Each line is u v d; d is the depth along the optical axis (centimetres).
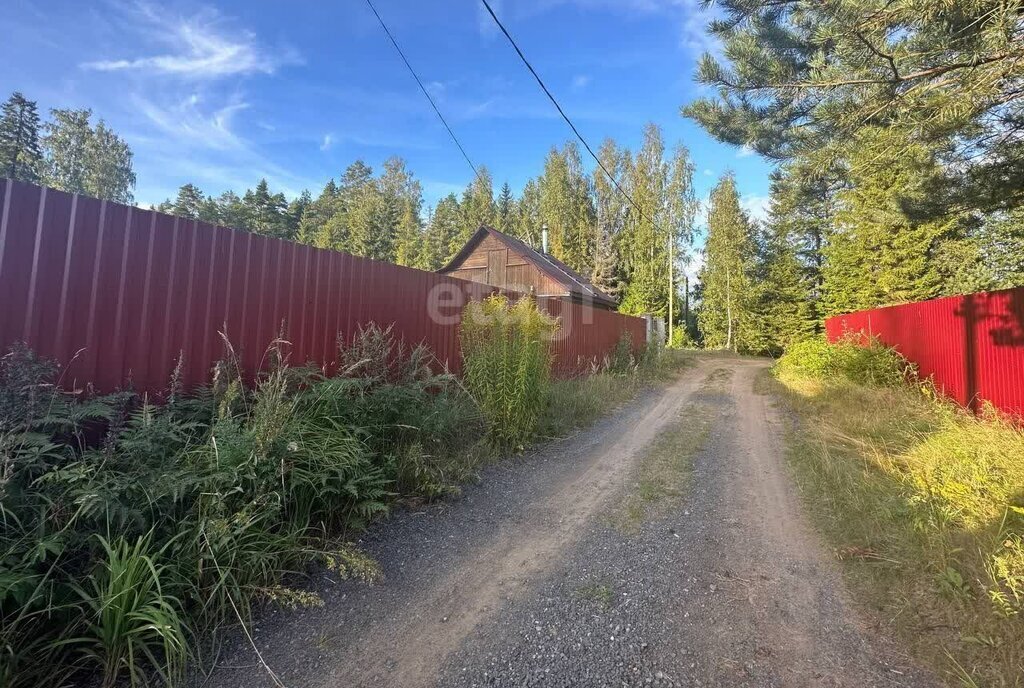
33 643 183
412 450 402
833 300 2062
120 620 190
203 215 5347
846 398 814
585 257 4341
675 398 1018
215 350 393
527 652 222
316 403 368
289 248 456
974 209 699
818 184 689
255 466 264
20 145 3344
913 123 486
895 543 318
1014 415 624
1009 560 272
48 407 245
